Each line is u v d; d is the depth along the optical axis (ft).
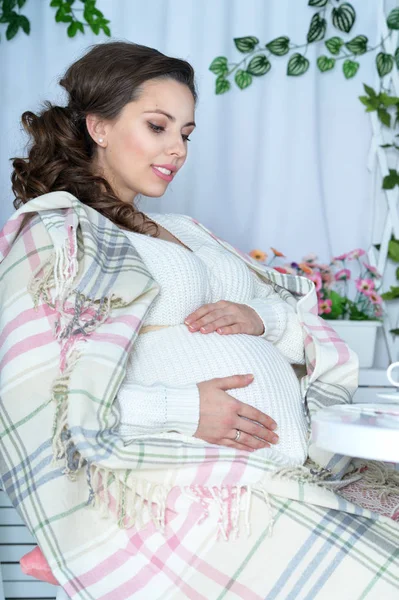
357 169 8.79
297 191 8.59
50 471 4.48
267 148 8.54
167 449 4.45
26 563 4.58
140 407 4.65
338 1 8.60
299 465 4.59
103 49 5.81
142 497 4.45
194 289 5.31
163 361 4.99
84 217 4.94
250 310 5.62
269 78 8.50
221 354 5.09
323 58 8.61
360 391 7.88
